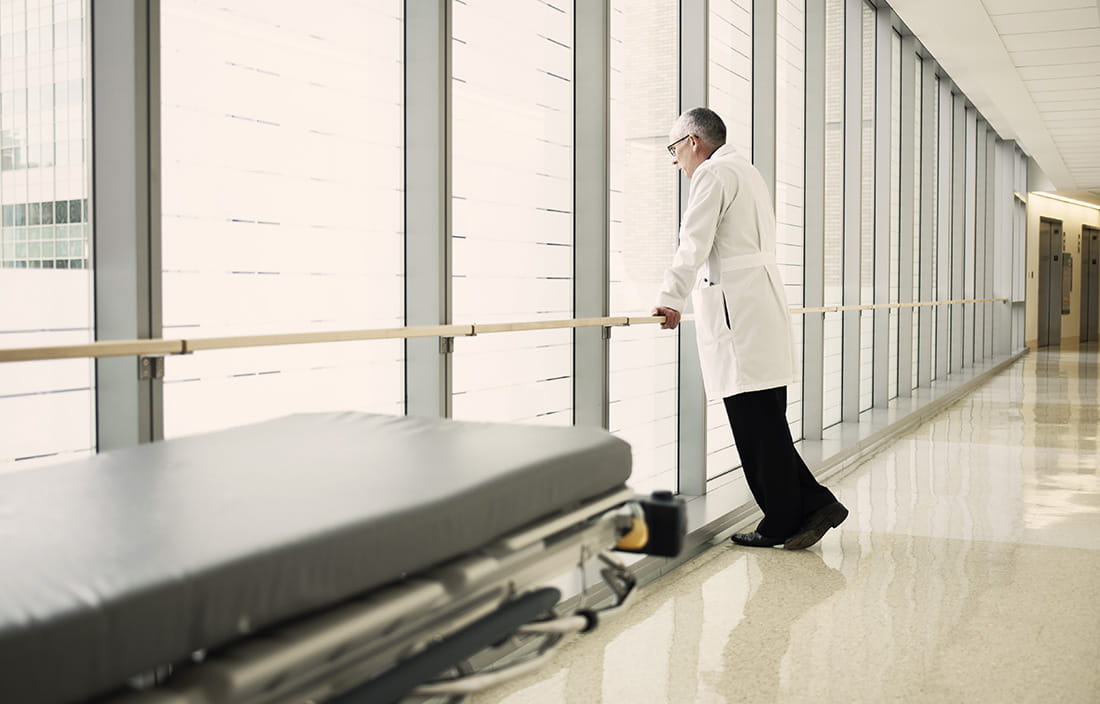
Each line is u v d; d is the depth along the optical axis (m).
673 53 4.37
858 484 5.16
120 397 1.95
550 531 1.35
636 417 4.07
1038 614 2.99
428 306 2.79
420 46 2.77
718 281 3.56
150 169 1.93
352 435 1.55
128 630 0.82
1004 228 14.70
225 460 1.36
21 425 1.86
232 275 2.29
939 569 3.51
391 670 1.10
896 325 9.02
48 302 1.91
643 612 3.03
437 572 1.18
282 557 0.96
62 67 1.93
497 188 3.18
